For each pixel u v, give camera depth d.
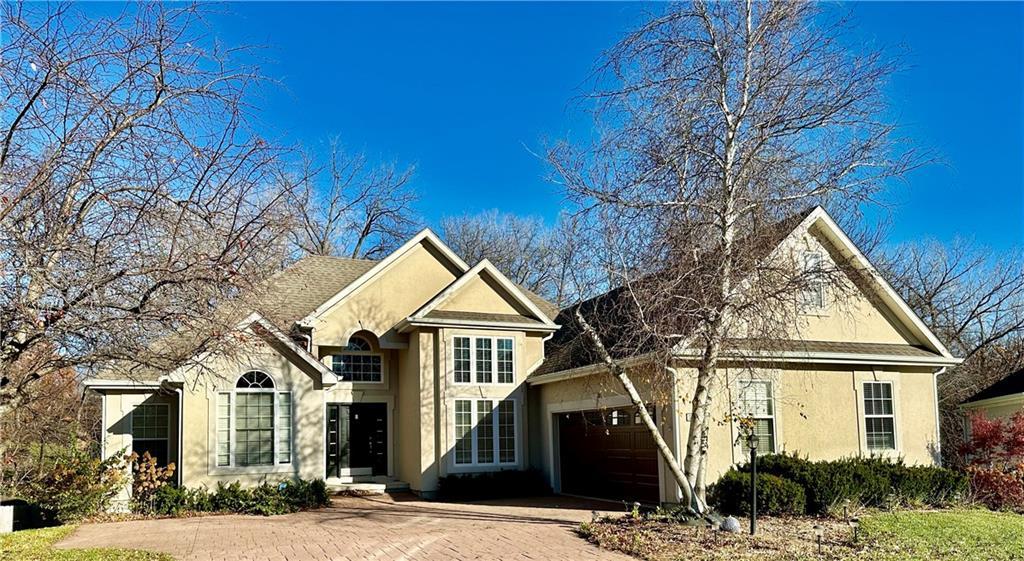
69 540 13.40
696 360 16.33
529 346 23.23
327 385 19.64
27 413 17.98
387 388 23.31
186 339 10.95
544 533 13.93
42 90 9.55
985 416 22.30
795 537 13.39
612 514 16.53
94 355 9.76
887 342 20.36
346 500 20.34
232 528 14.91
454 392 21.75
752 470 13.88
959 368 32.56
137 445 20.30
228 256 10.30
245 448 18.80
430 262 23.84
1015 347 32.41
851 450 19.09
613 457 19.95
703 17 14.23
